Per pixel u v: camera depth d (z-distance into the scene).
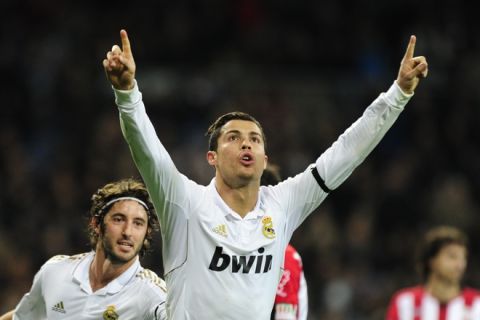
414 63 17.08
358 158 17.19
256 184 16.48
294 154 46.50
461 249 27.36
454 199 44.75
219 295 15.83
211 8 56.00
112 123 48.38
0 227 43.75
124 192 18.59
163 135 48.22
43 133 50.16
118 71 15.29
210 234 16.05
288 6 56.31
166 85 51.94
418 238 43.59
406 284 40.31
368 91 51.59
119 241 18.44
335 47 54.72
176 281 16.17
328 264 40.97
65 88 50.97
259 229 16.36
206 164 45.19
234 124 16.61
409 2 55.62
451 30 54.59
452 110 50.69
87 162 47.19
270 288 16.31
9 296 39.25
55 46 53.69
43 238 41.97
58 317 18.92
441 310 27.64
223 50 54.75
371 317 39.41
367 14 56.00
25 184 45.94
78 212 44.47
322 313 39.69
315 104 51.56
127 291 18.73
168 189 16.03
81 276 18.94
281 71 53.59
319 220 42.94
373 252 42.81
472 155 49.16
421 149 48.69
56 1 56.00
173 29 54.50
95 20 55.41
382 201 45.12
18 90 51.44
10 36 53.91
